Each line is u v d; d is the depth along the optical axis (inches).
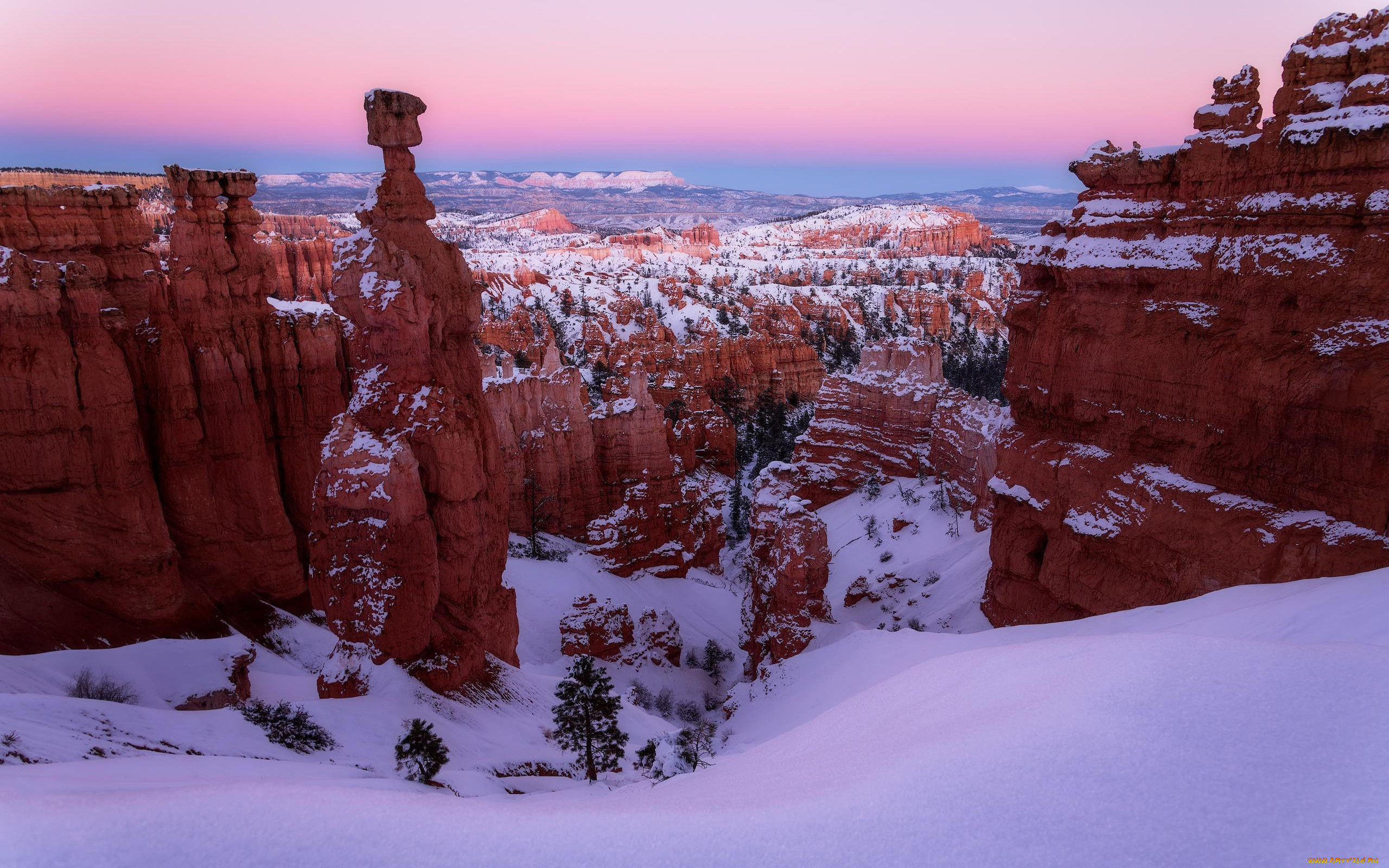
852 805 359.9
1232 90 960.9
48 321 1251.2
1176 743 362.6
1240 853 288.4
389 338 1200.8
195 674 1163.3
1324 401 842.8
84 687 1006.4
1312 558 841.5
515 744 1155.9
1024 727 403.9
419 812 378.9
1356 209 816.3
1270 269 880.3
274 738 875.4
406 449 1163.3
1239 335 914.7
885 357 3287.4
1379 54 829.8
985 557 1743.4
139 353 1465.3
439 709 1131.3
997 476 1282.0
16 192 1397.6
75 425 1270.9
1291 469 874.8
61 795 386.3
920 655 1085.8
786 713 1206.3
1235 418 923.4
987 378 5836.6
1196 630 709.9
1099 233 1080.2
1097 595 1078.4
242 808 366.9
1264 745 348.2
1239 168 928.3
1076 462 1112.8
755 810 368.2
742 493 3848.4
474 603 1316.4
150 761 627.5
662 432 3053.6
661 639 2048.5
